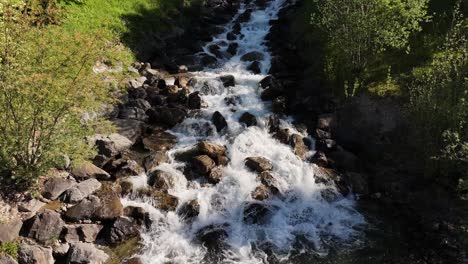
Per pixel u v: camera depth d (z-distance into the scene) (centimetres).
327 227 1185
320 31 2089
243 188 1291
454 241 1078
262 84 1884
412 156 1365
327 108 1658
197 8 2908
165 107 1697
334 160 1437
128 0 2455
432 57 1583
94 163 1347
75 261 991
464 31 1539
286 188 1316
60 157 1188
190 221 1183
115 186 1248
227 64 2200
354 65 1664
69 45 1209
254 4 3183
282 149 1477
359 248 1100
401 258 1054
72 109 1110
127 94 1762
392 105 1509
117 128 1527
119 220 1116
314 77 1878
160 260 1047
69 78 1169
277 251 1095
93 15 2148
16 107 1078
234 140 1505
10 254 965
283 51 2266
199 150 1423
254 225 1188
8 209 1084
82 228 1076
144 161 1380
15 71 1036
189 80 1925
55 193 1170
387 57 1717
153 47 2280
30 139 1171
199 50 2358
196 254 1074
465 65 1236
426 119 1259
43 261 972
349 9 1612
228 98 1797
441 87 1249
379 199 1285
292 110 1716
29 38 1134
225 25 2797
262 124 1606
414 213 1204
